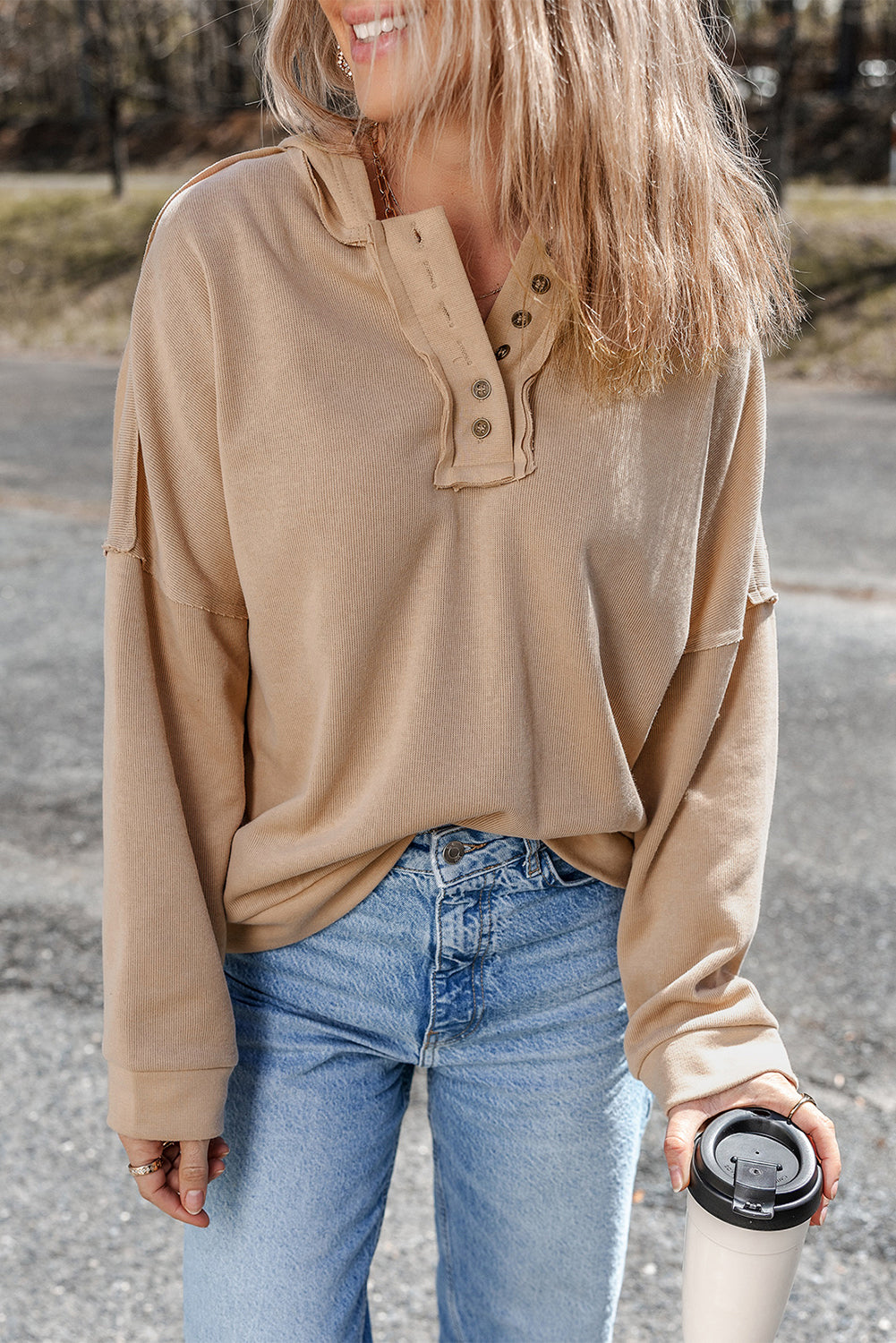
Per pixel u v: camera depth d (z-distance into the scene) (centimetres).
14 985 276
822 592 551
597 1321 125
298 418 100
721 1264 97
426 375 101
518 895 112
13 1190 217
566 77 97
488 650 104
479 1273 125
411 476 100
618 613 108
